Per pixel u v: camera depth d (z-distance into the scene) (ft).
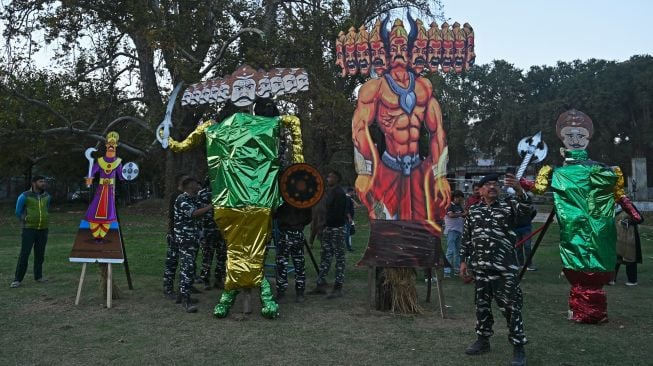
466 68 24.20
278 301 24.91
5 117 74.59
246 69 24.34
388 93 24.11
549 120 161.48
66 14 71.26
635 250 28.84
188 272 23.21
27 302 24.45
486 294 16.40
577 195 21.49
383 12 78.33
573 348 17.52
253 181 22.17
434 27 24.35
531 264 34.71
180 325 20.51
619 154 167.53
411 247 22.22
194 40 74.54
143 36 69.00
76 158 127.54
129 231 60.54
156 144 84.99
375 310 23.02
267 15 73.97
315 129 73.36
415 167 23.45
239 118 23.13
